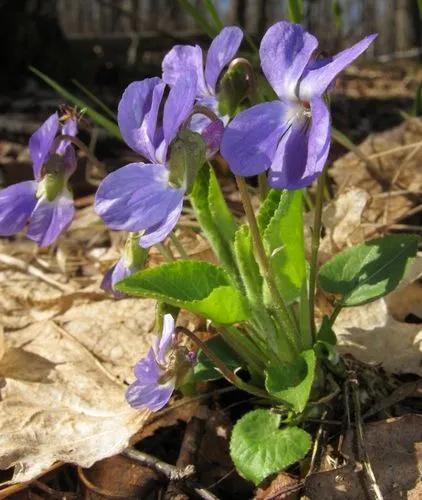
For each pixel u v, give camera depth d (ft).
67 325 0.46
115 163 0.79
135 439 0.38
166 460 0.38
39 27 1.21
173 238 0.37
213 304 0.31
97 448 0.36
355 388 0.35
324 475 0.32
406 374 0.40
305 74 0.28
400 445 0.33
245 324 0.35
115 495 0.35
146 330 0.45
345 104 1.10
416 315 0.45
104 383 0.42
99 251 0.60
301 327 0.34
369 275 0.37
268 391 0.32
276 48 0.28
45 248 0.61
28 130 0.89
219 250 0.35
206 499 0.34
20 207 0.35
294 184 0.27
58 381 0.42
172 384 0.32
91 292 0.51
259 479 0.32
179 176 0.28
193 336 0.33
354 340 0.41
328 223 0.51
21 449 0.37
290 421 0.34
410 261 0.36
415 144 0.59
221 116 0.32
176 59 0.33
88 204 0.68
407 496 0.32
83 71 1.26
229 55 0.32
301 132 0.28
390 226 0.52
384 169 0.62
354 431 0.34
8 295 0.53
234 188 0.67
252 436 0.33
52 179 0.34
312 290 0.35
